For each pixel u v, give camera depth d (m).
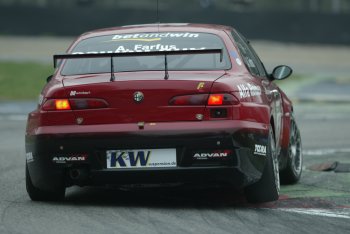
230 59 24.05
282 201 24.88
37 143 22.69
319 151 39.00
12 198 25.11
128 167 22.20
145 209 22.95
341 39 131.75
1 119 57.47
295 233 20.05
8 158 36.88
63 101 22.59
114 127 22.19
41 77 87.62
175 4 180.12
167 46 24.53
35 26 133.38
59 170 22.69
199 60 23.78
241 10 137.50
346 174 31.47
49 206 23.42
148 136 21.97
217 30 25.45
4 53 111.56
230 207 23.55
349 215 22.47
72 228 20.08
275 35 132.12
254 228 20.52
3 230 19.78
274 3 180.25
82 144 22.27
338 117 58.19
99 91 22.38
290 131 29.12
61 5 144.00
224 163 22.00
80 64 24.20
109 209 22.91
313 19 131.62
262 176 23.23
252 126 22.38
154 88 22.14
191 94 22.09
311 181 29.83
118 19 130.88
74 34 132.25
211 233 19.75
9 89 79.44
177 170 22.03
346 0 162.62
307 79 93.62
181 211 22.69
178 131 21.88
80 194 26.14
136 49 24.45
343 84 88.19
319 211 23.06
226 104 22.06
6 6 133.75
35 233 19.47
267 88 25.61
